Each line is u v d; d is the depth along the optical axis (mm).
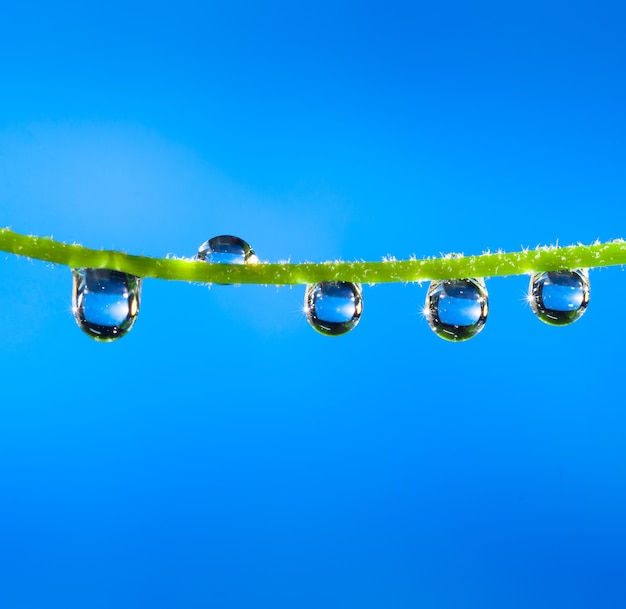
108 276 110
